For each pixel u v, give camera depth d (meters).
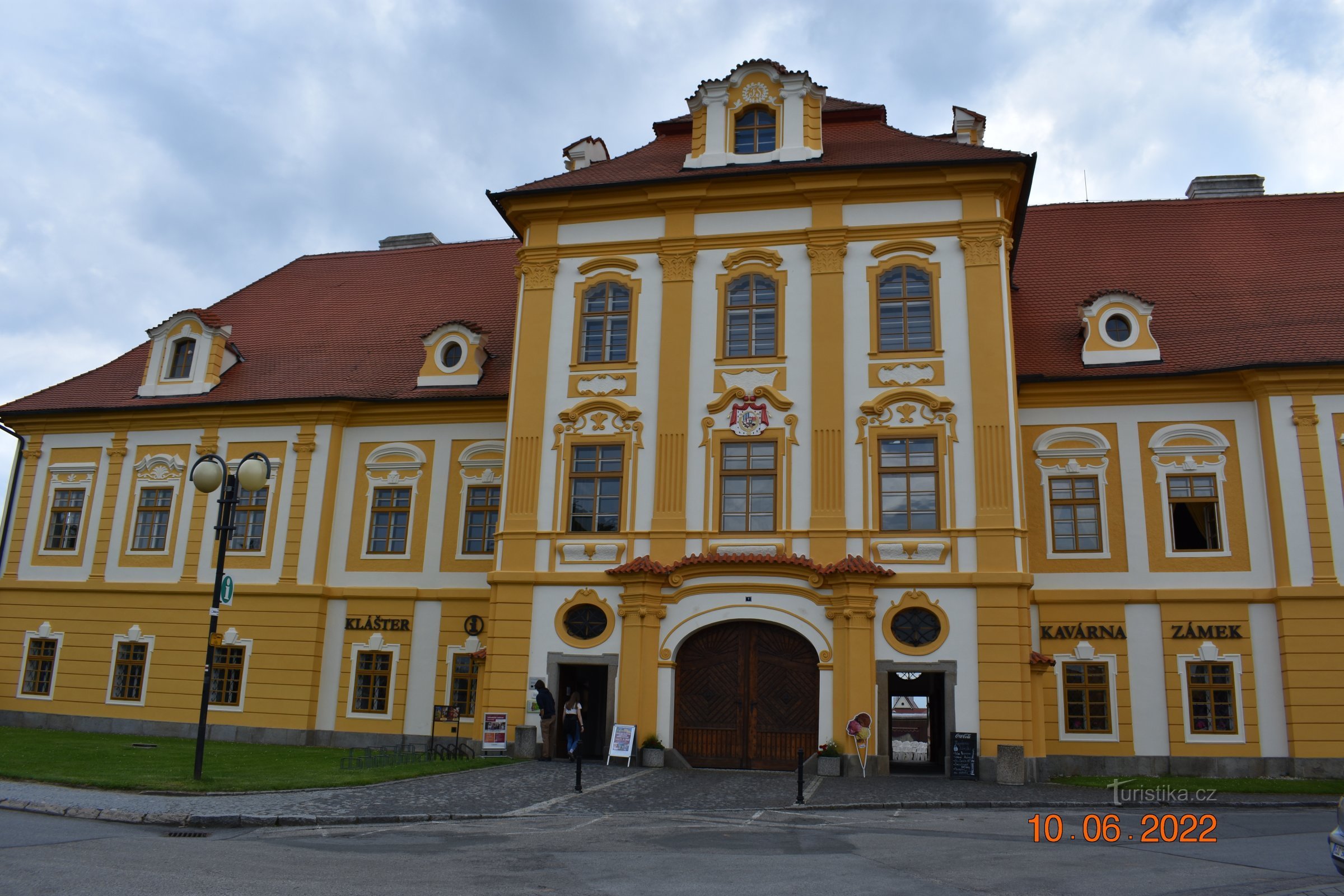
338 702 29.58
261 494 31.28
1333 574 25.05
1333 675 24.59
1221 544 26.30
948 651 23.27
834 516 24.42
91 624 31.92
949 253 25.59
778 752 23.69
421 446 30.80
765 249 26.48
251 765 21.27
